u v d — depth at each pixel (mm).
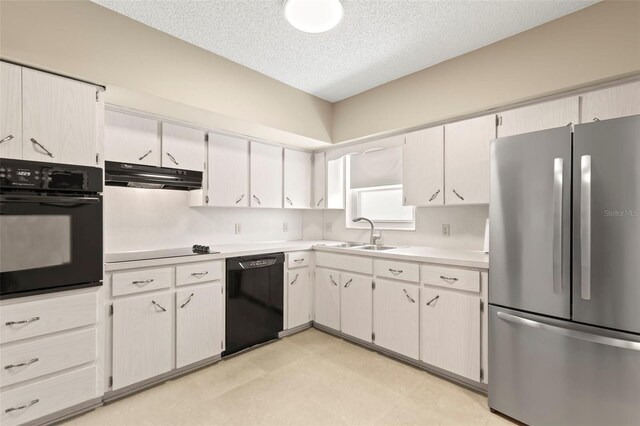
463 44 2344
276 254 2953
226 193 2973
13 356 1634
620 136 1457
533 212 1726
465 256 2334
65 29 1801
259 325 2816
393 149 3154
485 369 2043
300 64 2662
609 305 1480
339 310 3006
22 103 1678
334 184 3721
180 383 2215
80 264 1853
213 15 2018
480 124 2375
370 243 3393
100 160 1957
